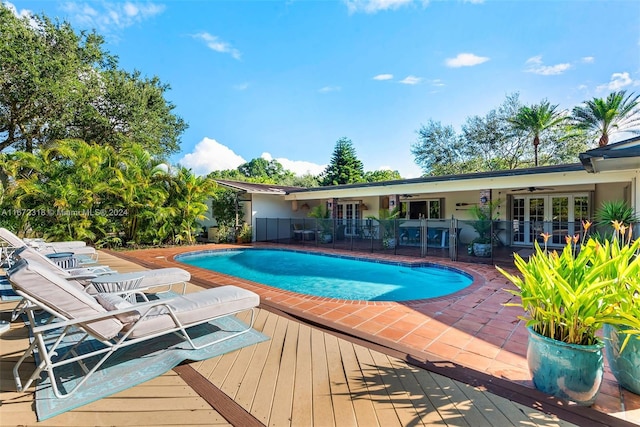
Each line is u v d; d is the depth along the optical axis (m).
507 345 3.51
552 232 11.51
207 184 14.34
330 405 2.33
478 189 11.02
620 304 2.24
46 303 2.56
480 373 2.81
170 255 11.26
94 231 12.38
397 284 8.39
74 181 11.59
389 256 11.12
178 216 14.19
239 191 15.91
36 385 2.60
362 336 3.71
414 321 4.29
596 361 2.30
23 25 13.23
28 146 16.03
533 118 21.83
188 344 3.38
